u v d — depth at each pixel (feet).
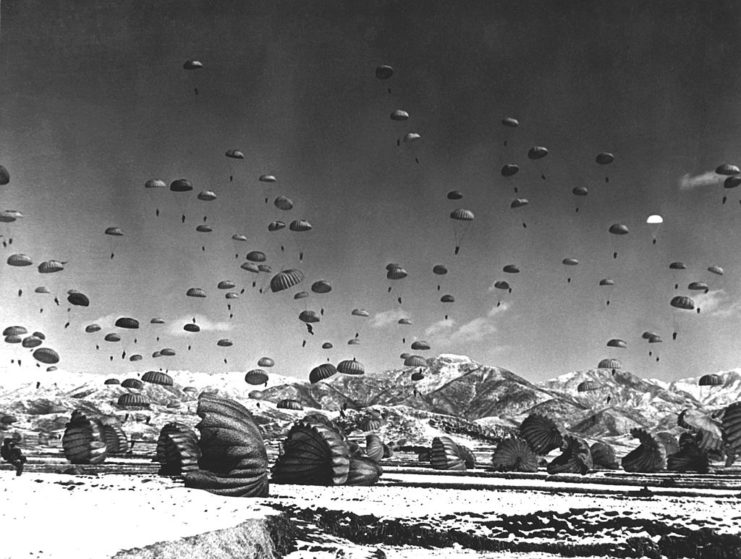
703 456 238.07
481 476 211.00
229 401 135.13
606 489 162.30
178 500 112.37
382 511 120.06
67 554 69.67
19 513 89.10
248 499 124.98
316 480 157.89
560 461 222.69
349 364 206.49
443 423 604.49
